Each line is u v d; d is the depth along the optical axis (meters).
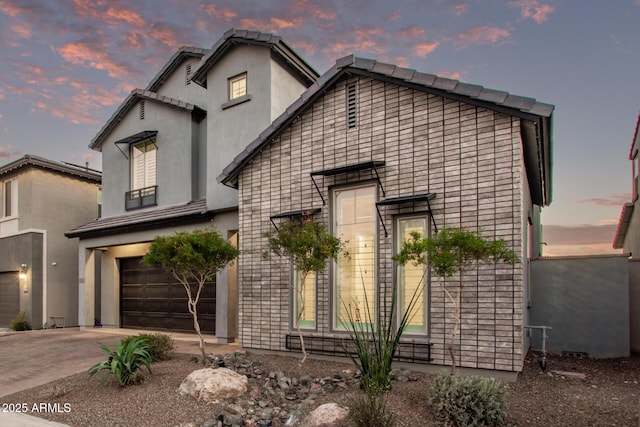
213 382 5.82
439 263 5.07
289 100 11.52
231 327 10.87
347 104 8.10
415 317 7.03
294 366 7.39
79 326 15.95
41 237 16.64
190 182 12.80
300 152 8.67
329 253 6.57
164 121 13.67
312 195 8.41
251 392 6.01
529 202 9.24
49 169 17.09
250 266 9.15
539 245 13.42
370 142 7.74
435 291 6.74
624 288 8.38
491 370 6.19
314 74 12.05
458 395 4.61
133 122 14.61
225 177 9.53
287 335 8.30
